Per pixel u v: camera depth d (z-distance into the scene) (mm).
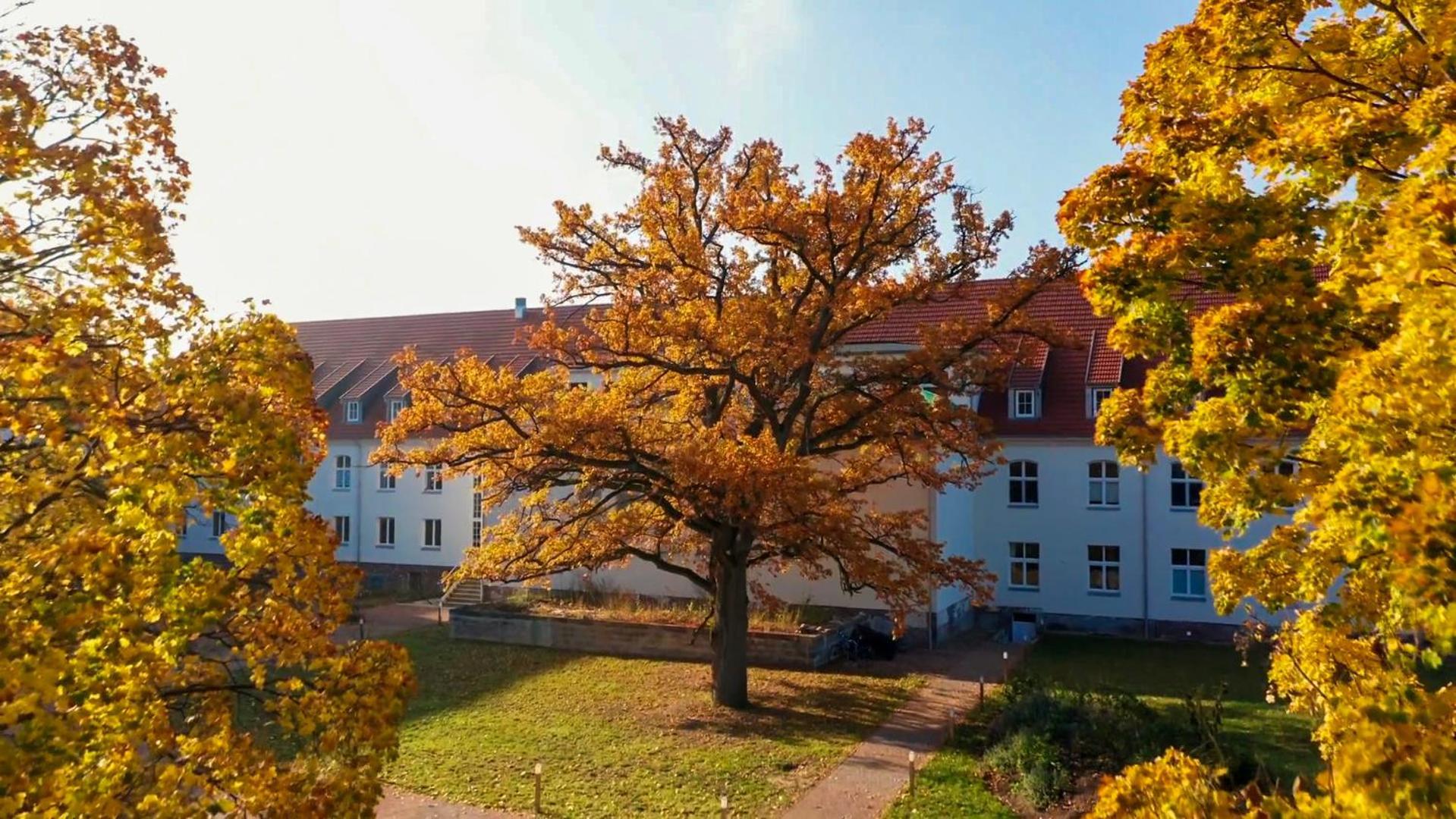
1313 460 6617
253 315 6645
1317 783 4406
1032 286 17266
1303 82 7352
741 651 18938
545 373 18906
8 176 6691
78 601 5195
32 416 5859
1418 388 4297
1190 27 7852
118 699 5305
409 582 36938
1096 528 28109
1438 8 6785
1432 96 6070
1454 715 4266
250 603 6672
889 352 28516
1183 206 6980
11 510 6332
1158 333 7355
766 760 15180
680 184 18594
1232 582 8266
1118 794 5078
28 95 6891
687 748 15906
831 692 20125
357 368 41531
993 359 17766
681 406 20312
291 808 5805
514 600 28625
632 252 18859
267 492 6012
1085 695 15531
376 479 37750
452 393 17188
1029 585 28891
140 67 7773
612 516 18750
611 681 21297
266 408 6469
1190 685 20938
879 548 25844
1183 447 7172
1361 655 6508
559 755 15555
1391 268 4945
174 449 5781
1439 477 4023
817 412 19750
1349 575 6574
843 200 17344
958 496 28281
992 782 13852
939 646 25641
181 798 5508
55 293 7332
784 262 19359
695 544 20984
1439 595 3805
